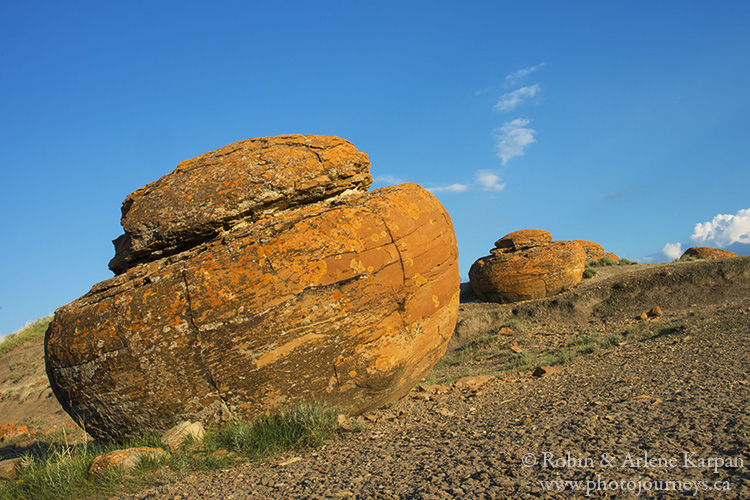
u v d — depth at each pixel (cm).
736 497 301
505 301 2319
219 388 629
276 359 627
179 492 479
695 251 3422
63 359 653
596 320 1953
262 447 590
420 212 736
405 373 731
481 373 1303
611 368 968
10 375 2014
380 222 683
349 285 652
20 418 1708
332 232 651
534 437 504
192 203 688
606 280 2272
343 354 650
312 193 723
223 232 690
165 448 599
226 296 615
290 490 436
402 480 418
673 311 1823
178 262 658
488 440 521
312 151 751
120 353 627
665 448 408
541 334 1859
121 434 670
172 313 620
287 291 624
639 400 618
